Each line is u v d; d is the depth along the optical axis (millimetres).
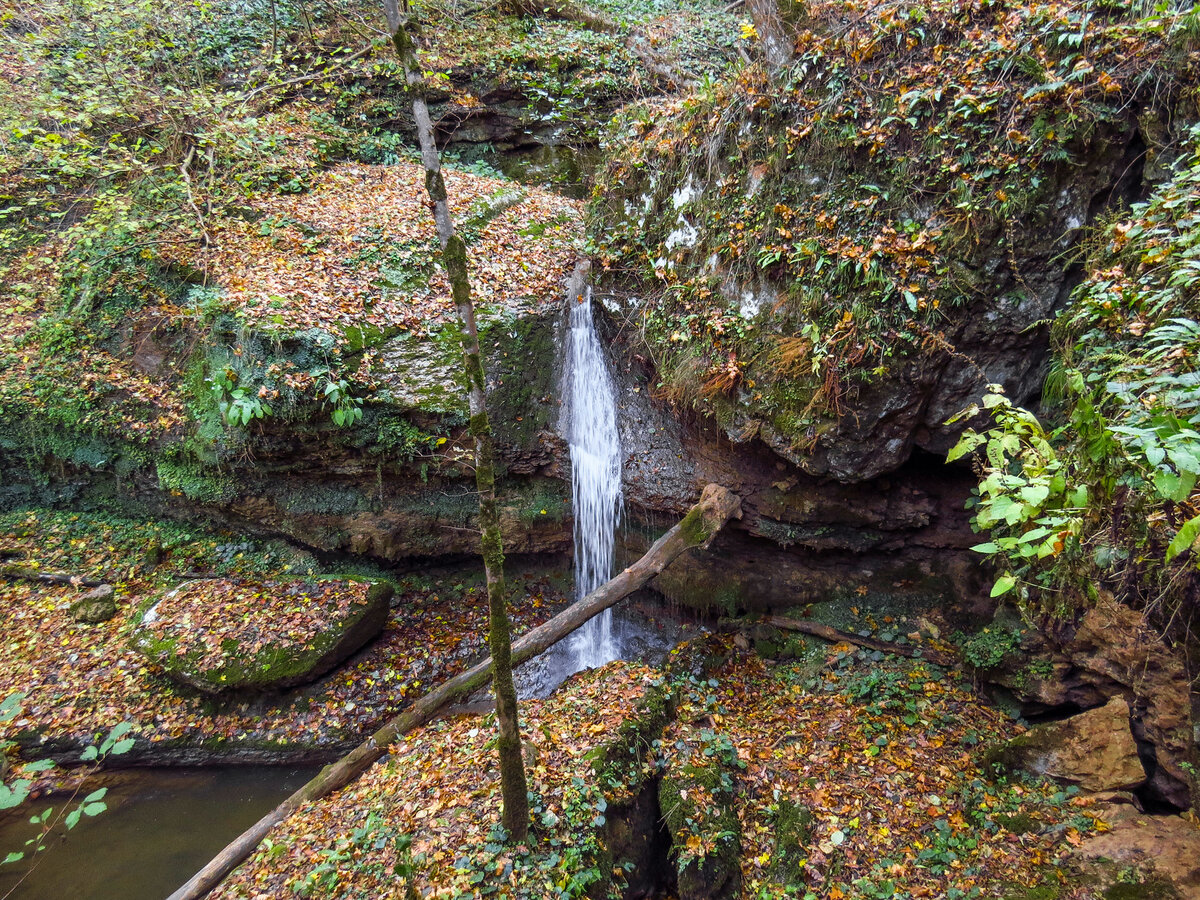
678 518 7473
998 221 5305
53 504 8492
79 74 8867
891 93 5781
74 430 8148
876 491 6547
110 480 8461
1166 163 4879
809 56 6195
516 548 8148
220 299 7742
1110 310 4195
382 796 4992
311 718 6516
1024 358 5523
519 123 11500
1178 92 4848
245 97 9641
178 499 8305
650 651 7469
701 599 7391
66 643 6945
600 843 4410
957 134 5430
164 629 6789
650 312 7328
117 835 5500
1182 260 3529
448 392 7609
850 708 5750
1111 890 3711
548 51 11664
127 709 6414
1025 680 5246
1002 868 4094
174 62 10312
